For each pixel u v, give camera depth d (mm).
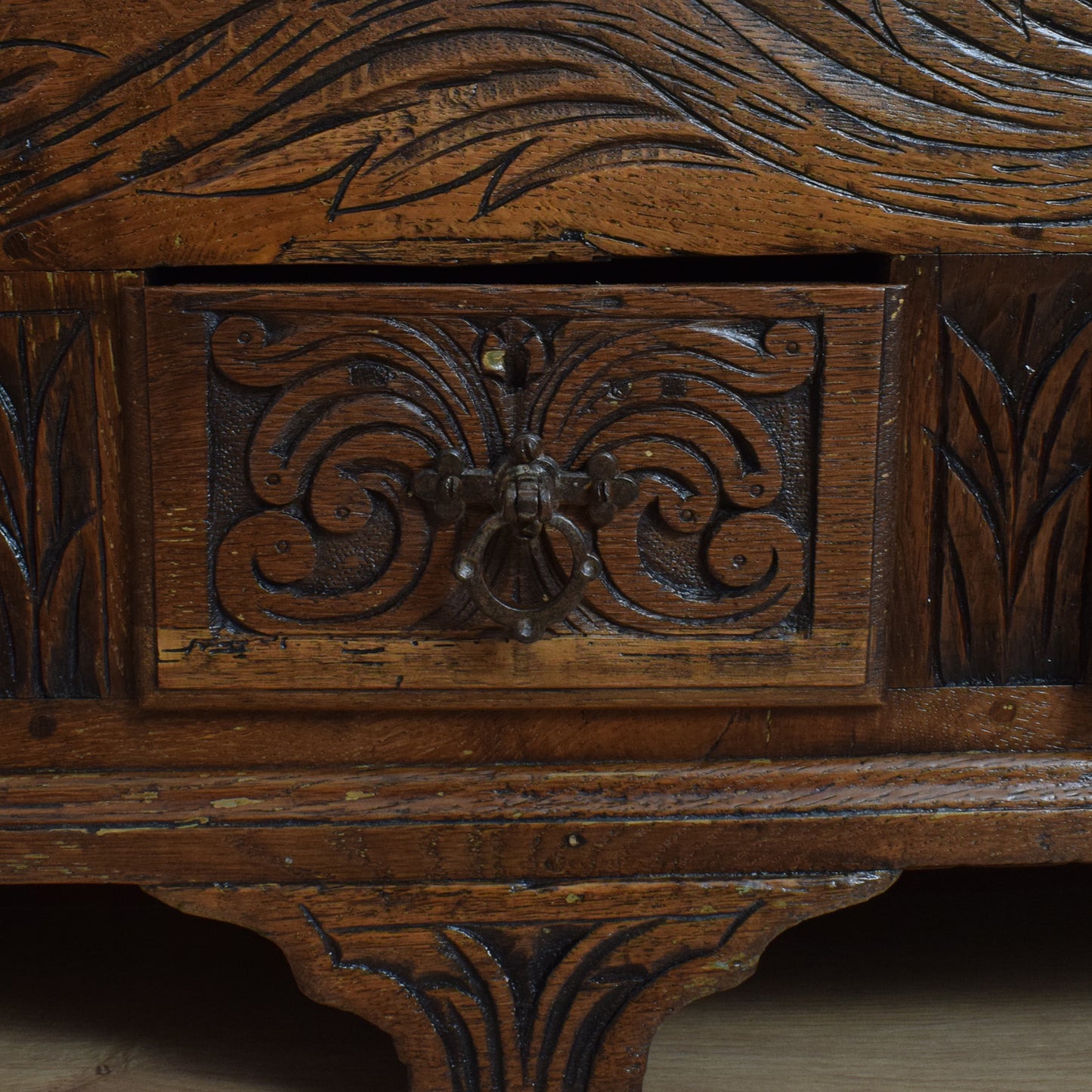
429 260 953
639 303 950
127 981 1088
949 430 970
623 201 951
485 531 948
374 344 952
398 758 984
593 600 968
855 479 963
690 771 984
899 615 981
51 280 952
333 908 982
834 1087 1022
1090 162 952
